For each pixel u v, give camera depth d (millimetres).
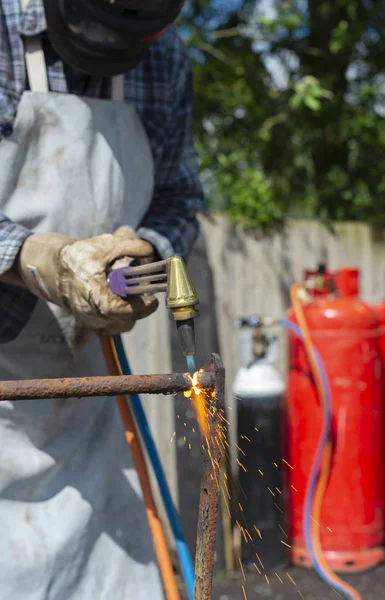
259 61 5184
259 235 2891
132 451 1365
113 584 1396
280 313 2938
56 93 1285
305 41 5168
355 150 5105
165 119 1479
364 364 2488
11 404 1289
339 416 2469
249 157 5078
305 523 2281
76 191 1310
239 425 2512
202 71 4879
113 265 1118
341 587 2139
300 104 4641
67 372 1405
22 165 1267
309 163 5258
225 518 2512
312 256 3047
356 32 4637
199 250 2697
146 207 1483
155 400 2561
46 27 1238
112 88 1384
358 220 5090
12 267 1206
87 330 1382
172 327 2580
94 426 1438
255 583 2416
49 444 1347
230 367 2777
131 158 1411
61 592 1313
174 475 2564
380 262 3234
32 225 1282
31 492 1313
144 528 1490
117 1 1167
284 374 2918
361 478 2502
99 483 1402
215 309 2742
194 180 1604
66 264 1113
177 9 1245
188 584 1328
